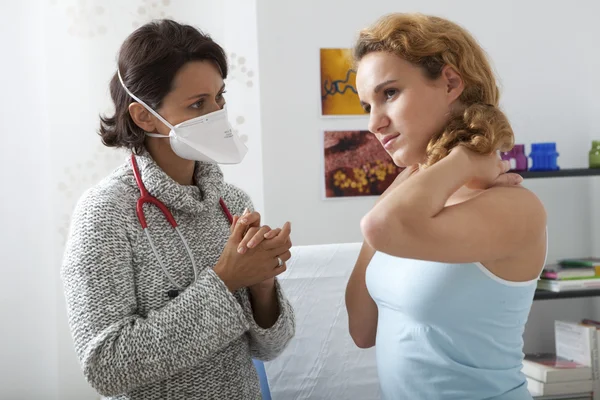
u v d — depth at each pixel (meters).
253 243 1.16
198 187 1.32
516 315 1.14
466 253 1.00
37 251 3.03
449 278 1.09
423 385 1.15
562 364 2.87
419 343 1.15
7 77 3.00
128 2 2.94
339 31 3.26
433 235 0.96
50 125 2.91
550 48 3.49
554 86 3.50
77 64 2.92
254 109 3.06
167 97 1.23
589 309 3.54
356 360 1.96
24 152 3.02
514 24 3.45
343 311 1.97
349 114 3.28
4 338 3.02
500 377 1.14
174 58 1.22
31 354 3.04
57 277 2.97
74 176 2.93
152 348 1.11
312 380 1.94
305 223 3.27
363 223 0.97
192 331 1.13
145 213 1.23
